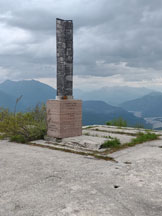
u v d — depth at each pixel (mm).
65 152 5637
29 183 3420
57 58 6906
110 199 2848
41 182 3459
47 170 4062
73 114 7086
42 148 6129
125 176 3727
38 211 2531
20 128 7352
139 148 5871
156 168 4098
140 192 3078
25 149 5980
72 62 7109
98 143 5961
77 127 7215
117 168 4191
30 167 4254
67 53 7027
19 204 2719
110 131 8844
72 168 4191
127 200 2826
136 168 4148
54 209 2574
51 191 3105
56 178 3639
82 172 3947
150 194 3014
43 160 4781
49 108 7109
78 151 5676
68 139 6621
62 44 6945
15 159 4867
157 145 6172
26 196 2947
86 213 2471
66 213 2473
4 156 5156
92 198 2873
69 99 7043
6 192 3088
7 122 7281
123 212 2508
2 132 7543
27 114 7496
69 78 7094
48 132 7203
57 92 6996
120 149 5836
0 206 2676
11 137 7371
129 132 8453
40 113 7652
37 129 7340
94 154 5344
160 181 3473
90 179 3592
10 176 3742
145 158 4781
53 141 6875
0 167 4270
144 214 2479
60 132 6773
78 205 2672
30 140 7238
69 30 7000
